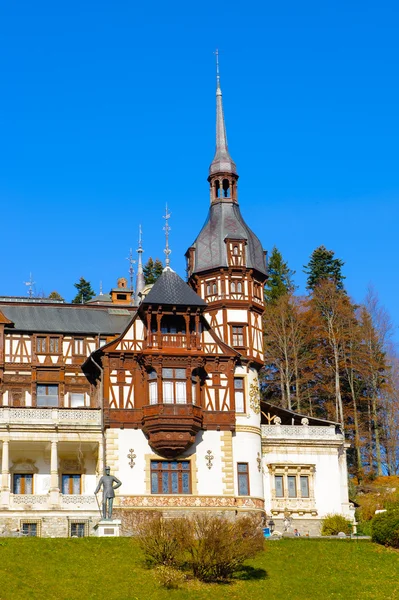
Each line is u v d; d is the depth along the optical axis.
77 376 63.66
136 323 60.09
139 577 42.28
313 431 63.94
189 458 58.81
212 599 40.56
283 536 53.44
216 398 60.31
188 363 59.28
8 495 55.59
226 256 65.75
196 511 57.78
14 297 67.88
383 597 42.22
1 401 62.09
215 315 64.88
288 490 62.38
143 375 59.25
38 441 57.66
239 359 62.19
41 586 40.47
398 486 74.25
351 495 70.38
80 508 56.16
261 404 65.38
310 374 84.44
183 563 43.38
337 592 42.66
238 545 43.97
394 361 87.00
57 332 63.91
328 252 94.06
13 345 63.25
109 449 57.78
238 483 59.56
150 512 56.94
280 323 86.75
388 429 82.75
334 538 52.22
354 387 84.44
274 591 42.19
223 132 70.69
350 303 89.19
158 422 57.53
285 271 96.56
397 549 49.44
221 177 69.00
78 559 44.22
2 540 46.25
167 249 62.03
